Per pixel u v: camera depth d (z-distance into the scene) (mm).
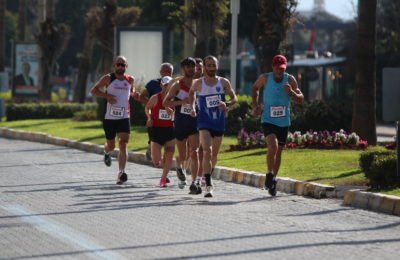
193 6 83750
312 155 48125
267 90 35281
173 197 34781
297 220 28203
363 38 56000
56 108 110938
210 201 33406
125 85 39844
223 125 35219
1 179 41938
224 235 24906
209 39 84375
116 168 48938
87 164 51656
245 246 23062
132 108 84375
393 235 25219
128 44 96250
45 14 130375
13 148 66500
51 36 125125
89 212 29906
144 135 70062
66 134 75688
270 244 23391
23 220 27938
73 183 40219
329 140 53625
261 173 40531
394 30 149500
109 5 119250
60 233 25281
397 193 31766
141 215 29156
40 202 32781
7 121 107750
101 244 23359
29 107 109750
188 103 36031
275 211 30500
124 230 25859
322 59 152625
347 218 28844
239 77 166625
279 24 69750
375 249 22781
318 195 34906
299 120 67625
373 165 34406
